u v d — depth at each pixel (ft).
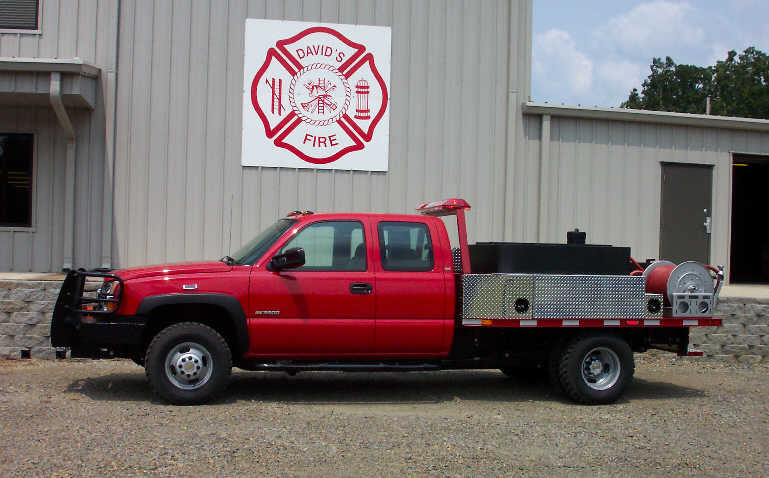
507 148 41.16
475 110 40.93
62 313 24.77
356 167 39.91
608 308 25.94
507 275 25.38
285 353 24.43
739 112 196.34
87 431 20.17
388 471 17.38
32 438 19.38
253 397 25.82
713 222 44.06
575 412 24.63
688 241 43.68
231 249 38.96
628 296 26.13
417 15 40.45
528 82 41.50
